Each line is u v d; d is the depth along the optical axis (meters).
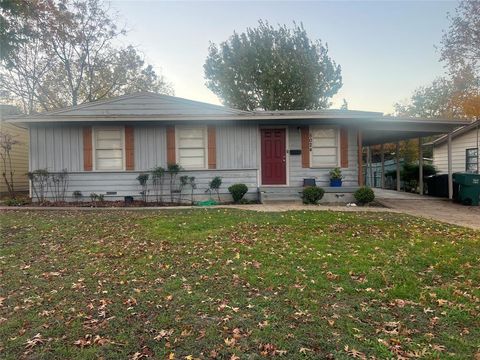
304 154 12.34
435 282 4.27
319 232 6.76
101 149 11.98
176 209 9.99
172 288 4.04
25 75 21.17
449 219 8.98
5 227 7.31
